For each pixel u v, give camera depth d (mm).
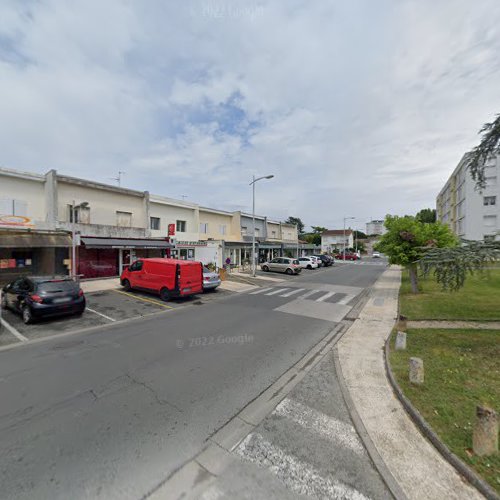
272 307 10547
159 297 12094
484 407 2855
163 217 22438
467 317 8438
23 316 8289
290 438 3225
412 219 13625
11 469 2707
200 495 2438
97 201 17641
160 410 3768
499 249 5168
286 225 44094
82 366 5180
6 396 4113
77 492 2453
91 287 13891
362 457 2932
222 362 5422
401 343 5910
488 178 33656
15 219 13641
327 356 5832
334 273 24984
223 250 26016
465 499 2422
